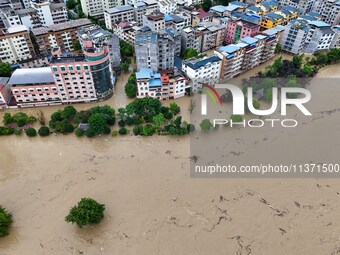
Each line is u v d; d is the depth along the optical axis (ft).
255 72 499.92
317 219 274.77
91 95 419.54
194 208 285.23
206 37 539.70
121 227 269.64
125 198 293.84
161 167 325.83
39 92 402.52
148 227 269.85
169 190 301.63
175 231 266.77
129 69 503.20
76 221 255.09
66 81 396.37
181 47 529.86
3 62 487.61
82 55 402.93
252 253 250.57
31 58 496.23
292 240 259.19
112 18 590.55
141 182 309.63
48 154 343.87
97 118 357.20
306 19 570.46
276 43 527.81
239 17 561.02
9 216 266.98
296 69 476.95
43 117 381.19
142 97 422.41
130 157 338.54
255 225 270.87
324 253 249.96
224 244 257.14
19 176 317.63
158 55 445.78
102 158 337.72
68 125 366.63
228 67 453.99
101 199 292.40
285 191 299.17
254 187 303.48
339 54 513.45
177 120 363.35
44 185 307.37
